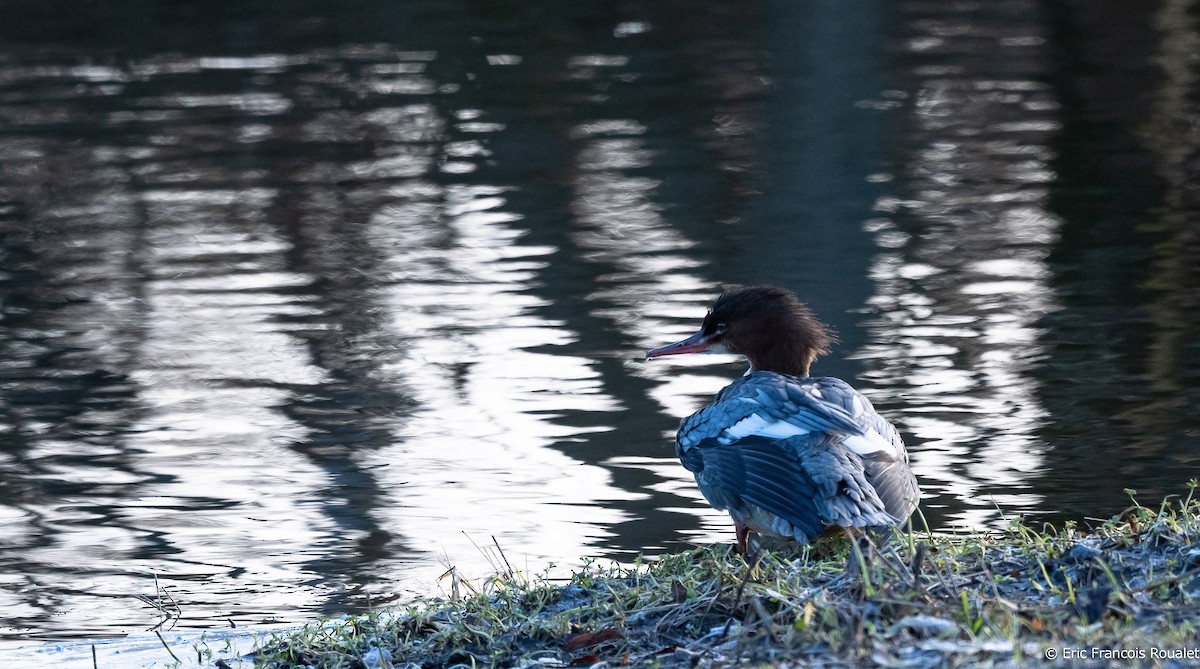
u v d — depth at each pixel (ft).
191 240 61.00
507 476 37.32
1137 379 42.14
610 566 28.55
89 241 61.41
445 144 76.54
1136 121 78.02
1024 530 26.40
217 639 28.48
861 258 55.57
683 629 23.08
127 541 34.35
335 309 51.72
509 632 24.45
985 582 22.36
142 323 50.98
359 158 74.08
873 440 26.86
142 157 75.51
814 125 78.54
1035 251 56.03
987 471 35.76
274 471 38.42
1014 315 48.52
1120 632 19.31
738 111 82.28
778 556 26.61
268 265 57.31
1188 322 47.01
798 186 66.39
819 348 34.47
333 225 62.49
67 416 42.83
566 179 68.95
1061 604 21.29
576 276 54.34
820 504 25.45
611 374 44.78
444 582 31.55
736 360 46.19
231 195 67.97
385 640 25.40
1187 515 25.25
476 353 46.93
